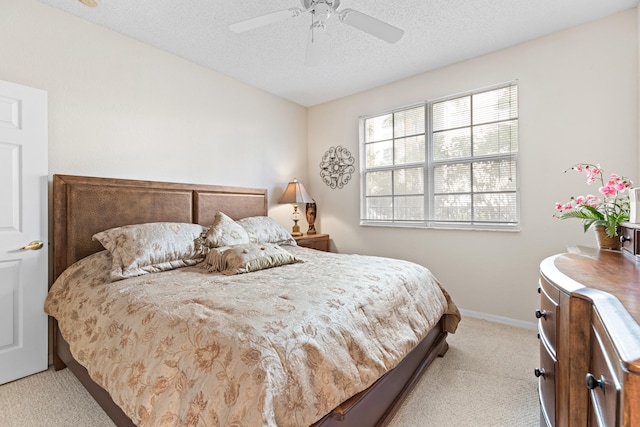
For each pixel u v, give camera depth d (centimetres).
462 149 309
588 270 125
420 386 187
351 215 393
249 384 92
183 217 284
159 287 162
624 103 229
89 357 141
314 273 192
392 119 358
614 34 231
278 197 395
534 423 155
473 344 243
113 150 252
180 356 108
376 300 161
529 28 248
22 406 168
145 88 271
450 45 272
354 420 126
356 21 178
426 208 332
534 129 267
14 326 194
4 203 190
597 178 238
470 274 303
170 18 234
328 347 119
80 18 233
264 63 307
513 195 280
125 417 129
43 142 206
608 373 72
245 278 181
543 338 134
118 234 207
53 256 213
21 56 207
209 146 319
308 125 437
